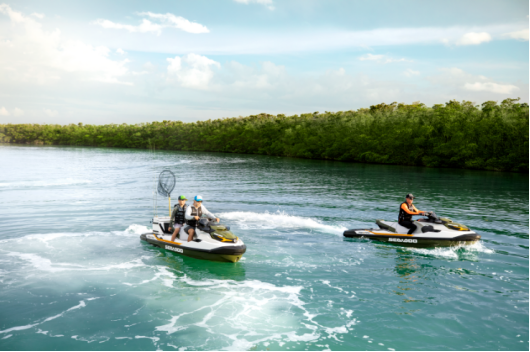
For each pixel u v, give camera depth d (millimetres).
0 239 11953
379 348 6023
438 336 6414
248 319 6953
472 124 63938
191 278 8953
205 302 7660
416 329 6645
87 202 19547
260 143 123312
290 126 129875
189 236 10477
